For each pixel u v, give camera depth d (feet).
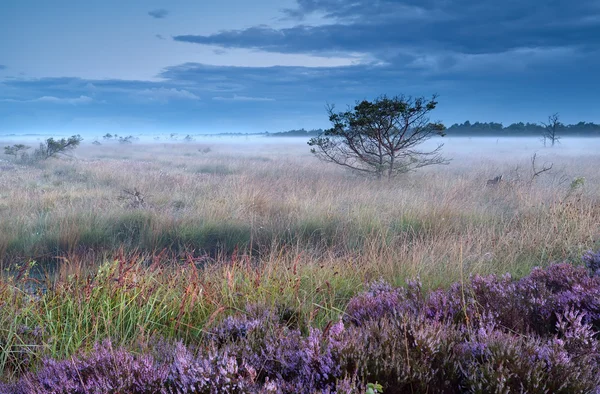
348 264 18.70
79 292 13.71
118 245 25.67
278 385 7.72
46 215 30.37
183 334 12.46
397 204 34.06
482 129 501.97
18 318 12.36
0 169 69.77
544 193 38.47
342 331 9.29
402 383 7.95
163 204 37.14
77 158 96.17
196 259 17.24
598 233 23.81
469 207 33.27
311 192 40.40
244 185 41.42
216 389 7.65
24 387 8.57
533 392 7.72
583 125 449.48
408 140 54.19
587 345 9.57
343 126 54.08
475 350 8.84
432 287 16.39
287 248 23.30
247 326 10.73
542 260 21.44
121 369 8.38
